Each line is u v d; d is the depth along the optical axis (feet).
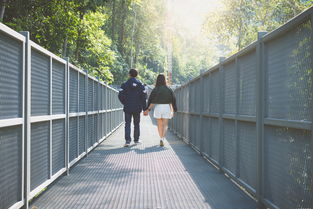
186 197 14.75
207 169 21.39
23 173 12.11
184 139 37.60
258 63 13.51
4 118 10.50
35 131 13.64
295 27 10.39
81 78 23.85
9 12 39.65
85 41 59.16
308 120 9.48
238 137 16.92
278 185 11.65
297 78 10.20
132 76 33.73
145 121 78.38
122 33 131.13
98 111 32.55
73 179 18.25
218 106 21.42
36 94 13.73
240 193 15.47
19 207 11.71
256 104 13.79
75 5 41.19
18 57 11.73
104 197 14.69
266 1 73.72
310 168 9.31
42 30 42.55
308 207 9.40
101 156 26.45
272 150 12.25
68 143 19.26
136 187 16.55
